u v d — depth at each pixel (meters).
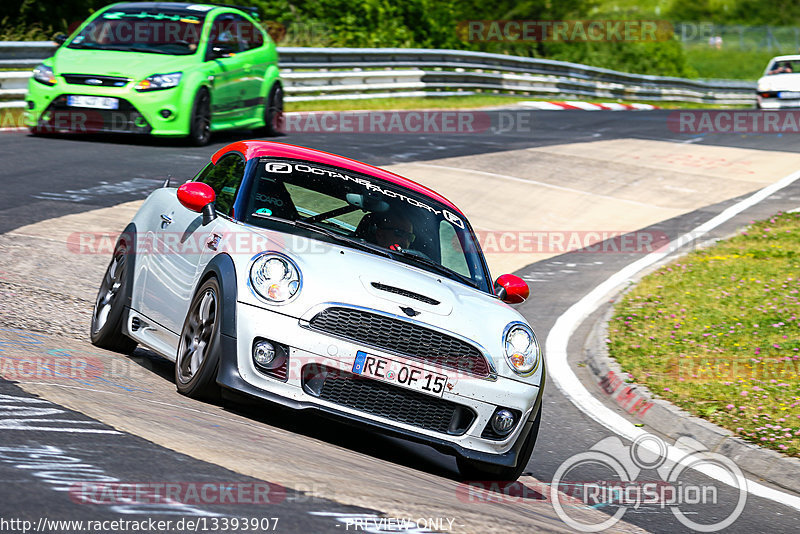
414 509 13.85
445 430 19.27
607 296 40.44
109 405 16.78
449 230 23.73
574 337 35.09
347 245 21.39
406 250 22.23
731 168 68.12
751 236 50.38
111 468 13.02
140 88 53.69
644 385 29.08
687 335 34.25
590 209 55.84
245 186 22.22
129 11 58.56
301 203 22.27
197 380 19.41
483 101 100.00
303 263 19.50
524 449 20.59
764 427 25.42
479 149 68.06
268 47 64.31
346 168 24.19
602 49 165.25
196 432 16.14
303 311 18.66
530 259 45.94
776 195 60.72
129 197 43.66
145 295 23.14
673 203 58.47
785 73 110.19
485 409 19.31
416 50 96.62
